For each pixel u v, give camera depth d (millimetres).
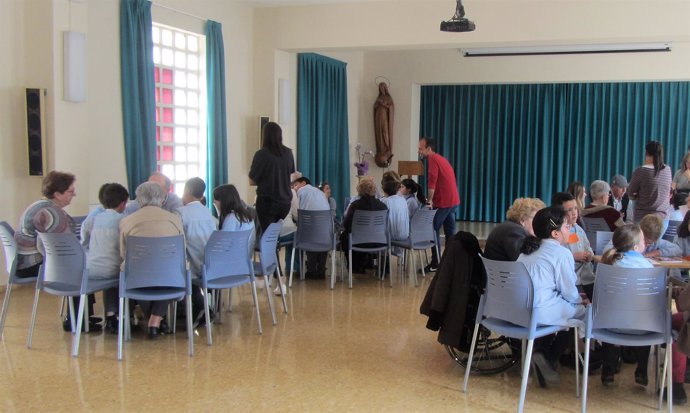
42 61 5531
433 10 7316
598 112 10914
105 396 3287
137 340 4250
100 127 6043
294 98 8711
